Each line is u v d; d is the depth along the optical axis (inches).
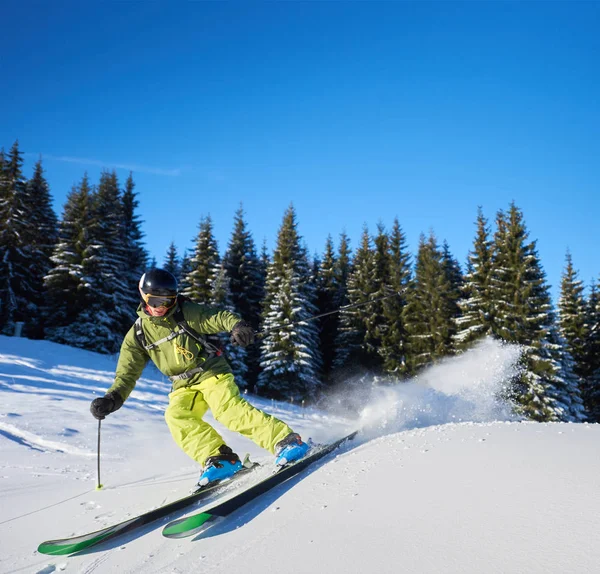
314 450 117.6
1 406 260.2
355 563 52.4
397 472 87.0
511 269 885.8
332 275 1390.3
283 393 1011.9
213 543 66.4
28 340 698.2
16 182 1002.7
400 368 1072.8
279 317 1044.5
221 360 120.7
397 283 1162.6
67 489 117.0
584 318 1204.5
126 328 1021.2
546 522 55.3
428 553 52.0
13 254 989.8
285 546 60.3
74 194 1071.6
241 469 110.3
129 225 1244.5
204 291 1101.1
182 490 110.0
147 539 72.7
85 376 516.7
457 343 913.5
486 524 57.2
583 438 103.5
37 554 71.8
